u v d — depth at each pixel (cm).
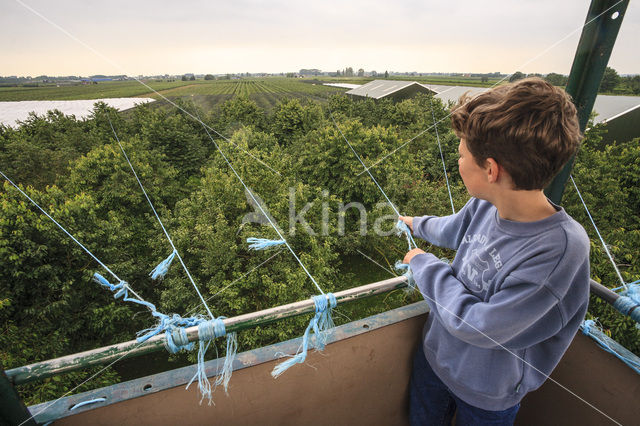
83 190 1361
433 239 101
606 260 498
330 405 103
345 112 2884
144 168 1517
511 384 79
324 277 1139
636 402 93
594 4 86
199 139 2411
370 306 993
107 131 2033
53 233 916
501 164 60
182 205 1403
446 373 90
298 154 2069
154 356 1012
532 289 61
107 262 1017
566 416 109
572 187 764
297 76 11181
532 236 64
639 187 976
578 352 106
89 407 77
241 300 979
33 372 67
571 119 55
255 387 89
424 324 110
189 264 1145
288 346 92
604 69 93
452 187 1259
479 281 76
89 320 952
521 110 53
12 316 861
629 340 372
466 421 89
